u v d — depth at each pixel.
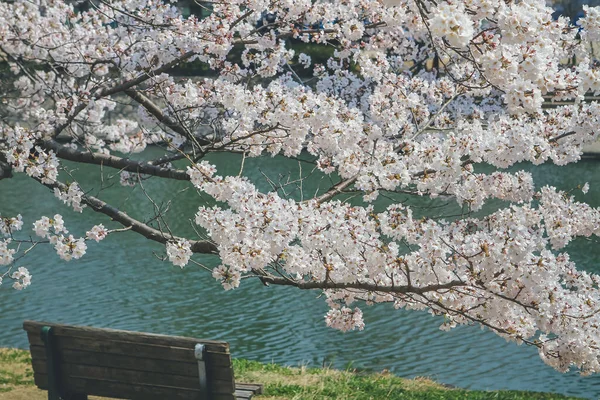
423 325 14.50
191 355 5.52
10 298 15.92
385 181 6.05
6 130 6.52
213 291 16.64
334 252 6.12
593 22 5.30
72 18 10.72
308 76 29.48
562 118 6.66
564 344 6.07
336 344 13.47
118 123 10.78
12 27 10.64
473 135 6.21
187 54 7.95
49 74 11.29
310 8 7.98
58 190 6.34
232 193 5.55
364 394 9.08
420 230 5.88
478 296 6.26
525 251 5.39
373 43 8.82
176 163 27.52
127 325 14.41
